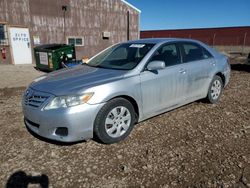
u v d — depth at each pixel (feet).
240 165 10.14
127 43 15.75
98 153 11.10
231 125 14.24
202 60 16.71
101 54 16.08
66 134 10.87
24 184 9.05
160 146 11.71
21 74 35.83
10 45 47.42
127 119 12.37
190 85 15.62
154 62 12.80
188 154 11.00
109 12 61.41
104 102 11.23
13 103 18.92
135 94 12.43
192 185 8.95
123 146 11.72
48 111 10.71
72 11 55.01
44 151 11.28
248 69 39.42
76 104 10.66
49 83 11.82
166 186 8.92
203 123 14.49
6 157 10.80
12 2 46.29
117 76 12.18
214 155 10.90
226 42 118.01
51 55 36.86
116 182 9.15
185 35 134.51
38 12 49.90
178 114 15.88
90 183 9.11
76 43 57.21
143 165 10.18
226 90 22.95
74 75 12.68
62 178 9.39
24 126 14.07
